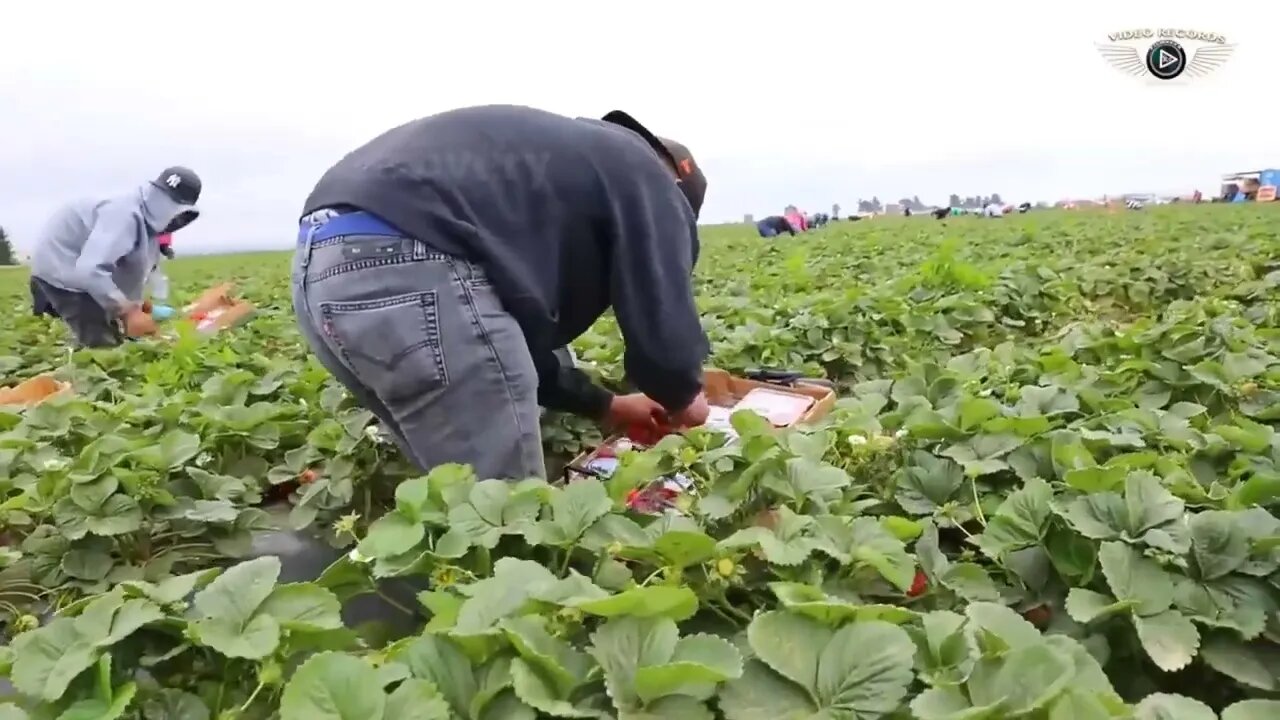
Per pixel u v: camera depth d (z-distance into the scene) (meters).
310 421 4.23
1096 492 2.17
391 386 2.86
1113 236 12.93
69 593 2.88
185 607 1.83
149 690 1.69
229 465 3.93
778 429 3.08
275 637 1.71
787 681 1.62
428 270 2.79
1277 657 1.86
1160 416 3.06
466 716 1.56
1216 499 2.35
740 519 2.34
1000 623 1.73
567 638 1.73
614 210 2.95
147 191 7.14
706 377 3.98
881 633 1.62
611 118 3.35
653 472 2.52
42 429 3.89
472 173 2.86
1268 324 5.42
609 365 4.86
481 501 2.28
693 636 1.65
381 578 2.29
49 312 7.50
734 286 8.27
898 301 5.99
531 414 2.88
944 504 2.57
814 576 1.98
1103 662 1.91
